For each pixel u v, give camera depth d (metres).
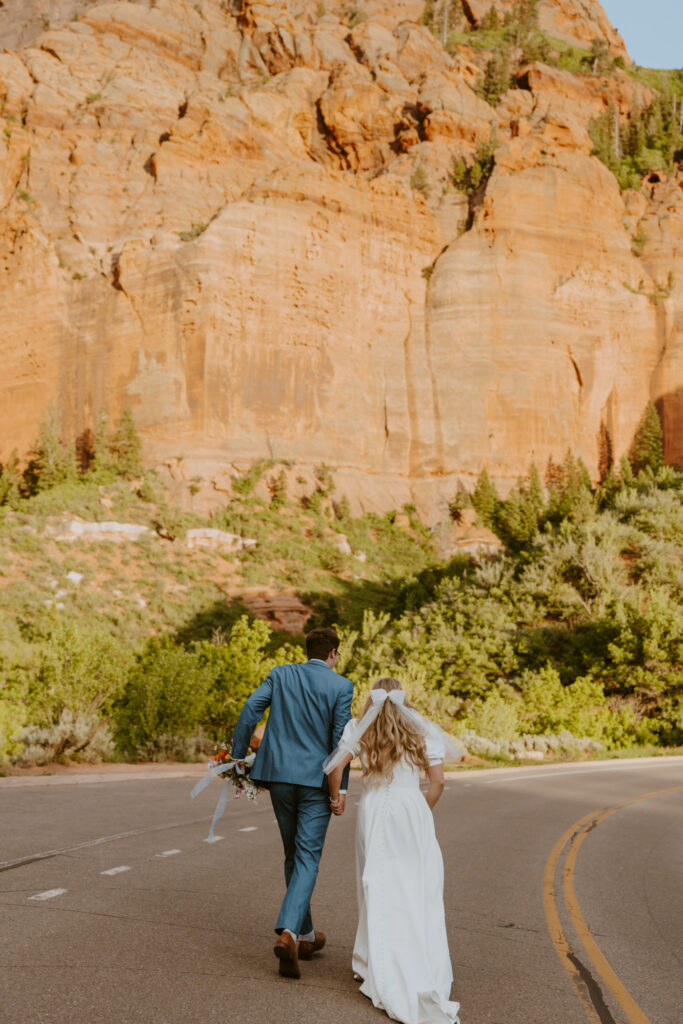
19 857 7.85
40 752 18.72
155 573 82.50
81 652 21.78
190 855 8.70
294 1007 4.23
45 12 155.12
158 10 136.50
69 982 4.34
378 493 105.38
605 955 5.94
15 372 108.44
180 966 4.77
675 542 60.69
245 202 108.12
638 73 181.38
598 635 47.47
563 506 98.19
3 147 117.56
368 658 44.97
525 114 139.25
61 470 97.31
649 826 14.45
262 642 26.80
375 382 110.31
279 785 5.06
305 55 136.75
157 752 22.27
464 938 6.19
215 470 98.75
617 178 133.00
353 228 112.44
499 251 114.81
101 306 107.19
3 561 78.00
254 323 104.81
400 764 4.73
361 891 4.69
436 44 146.62
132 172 117.94
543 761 33.84
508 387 111.50
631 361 115.25
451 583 58.34
